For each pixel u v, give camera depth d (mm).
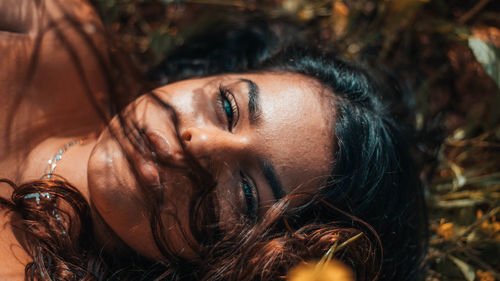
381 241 1118
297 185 975
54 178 1055
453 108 1611
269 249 977
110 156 958
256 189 968
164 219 964
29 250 1032
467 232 1317
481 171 1517
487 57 1287
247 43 1553
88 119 1260
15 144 1107
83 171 1059
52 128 1182
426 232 1271
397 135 1183
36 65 1155
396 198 1126
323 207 1035
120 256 1106
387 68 1496
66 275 1025
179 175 935
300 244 995
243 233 988
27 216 1035
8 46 1113
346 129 1020
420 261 1257
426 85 1551
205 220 974
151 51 1549
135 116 994
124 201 944
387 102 1317
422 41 1570
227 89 1011
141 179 928
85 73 1244
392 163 1114
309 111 995
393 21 1474
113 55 1336
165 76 1485
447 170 1534
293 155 960
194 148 923
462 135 1544
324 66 1180
